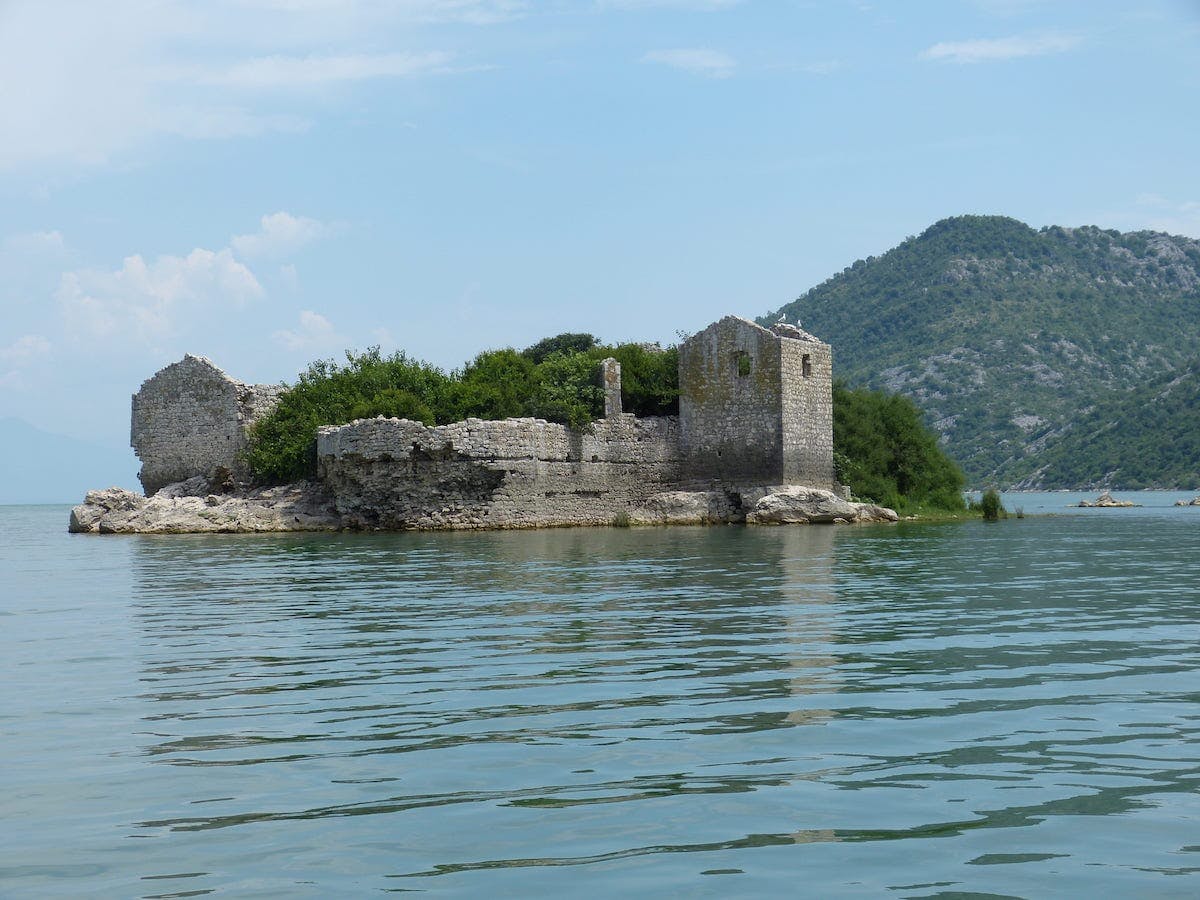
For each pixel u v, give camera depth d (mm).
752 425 66312
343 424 67875
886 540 49688
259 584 33281
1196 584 30531
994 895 9273
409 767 12844
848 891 9383
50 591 32031
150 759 13367
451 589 30641
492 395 69562
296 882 9695
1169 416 187250
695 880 9625
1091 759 12828
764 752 13203
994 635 21359
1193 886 9398
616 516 64750
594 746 13547
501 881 9648
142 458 79188
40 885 9711
